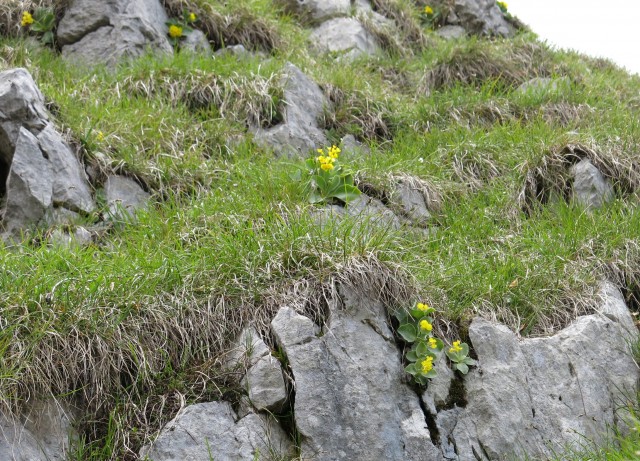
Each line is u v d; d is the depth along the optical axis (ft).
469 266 11.42
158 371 9.96
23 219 11.40
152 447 9.57
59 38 15.11
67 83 13.85
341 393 9.95
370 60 16.75
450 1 20.95
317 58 16.39
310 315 10.30
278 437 9.79
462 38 18.78
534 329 11.00
